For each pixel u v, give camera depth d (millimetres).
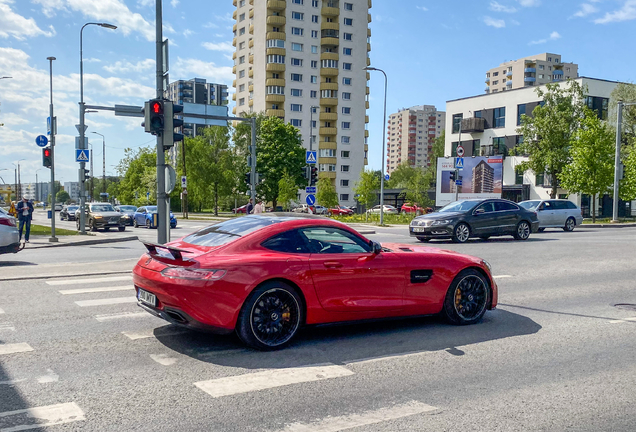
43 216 62438
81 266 11312
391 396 4062
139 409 3730
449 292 6395
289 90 83000
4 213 12227
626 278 10383
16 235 12203
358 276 5664
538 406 3912
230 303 4973
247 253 5219
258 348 5234
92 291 8430
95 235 23250
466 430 3463
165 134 11242
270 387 4219
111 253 15227
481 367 4844
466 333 6102
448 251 6668
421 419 3629
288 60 82625
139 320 6465
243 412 3705
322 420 3582
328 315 5520
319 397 4016
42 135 19766
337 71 84438
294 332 5348
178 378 4402
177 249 4953
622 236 21531
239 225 5750
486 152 51969
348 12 85500
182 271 4953
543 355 5262
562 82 46656
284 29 82312
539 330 6301
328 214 51062
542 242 18109
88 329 6012
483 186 48625
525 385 4371
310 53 84125
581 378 4574
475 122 52406
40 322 6328
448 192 50875
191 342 5496
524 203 26141
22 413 3629
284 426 3477
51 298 7824
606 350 5480
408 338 5844
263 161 60188
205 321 4914
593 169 35375
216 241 5477
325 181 49156
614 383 4449
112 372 4539
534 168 42156
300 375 4527
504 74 148250
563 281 10008
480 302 6637
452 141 56312
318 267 5414
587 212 45750
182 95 148875
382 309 5832
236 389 4160
